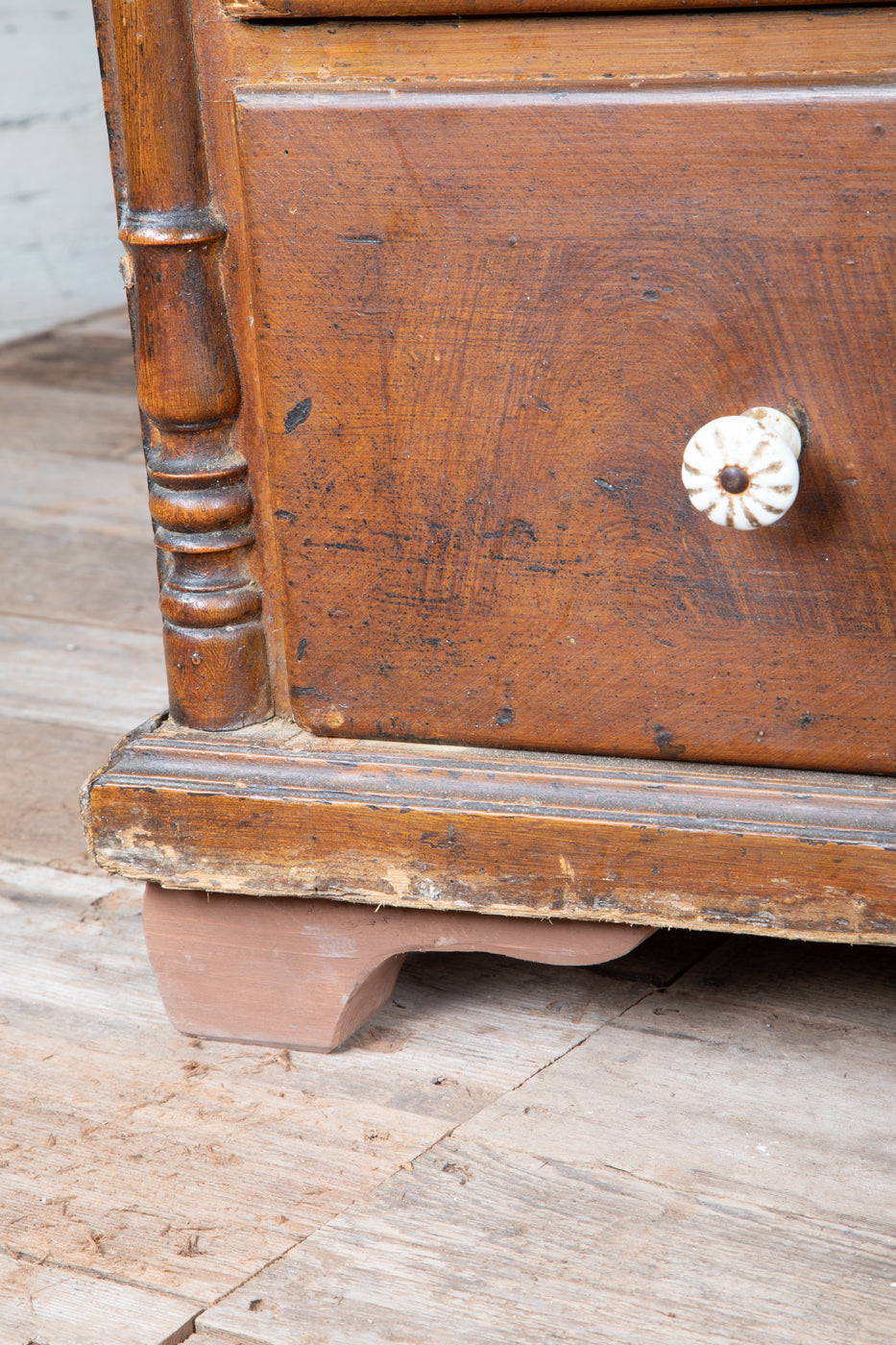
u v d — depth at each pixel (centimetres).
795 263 76
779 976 103
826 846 82
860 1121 86
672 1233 77
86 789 93
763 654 83
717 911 86
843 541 79
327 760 90
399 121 78
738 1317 71
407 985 104
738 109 74
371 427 84
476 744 90
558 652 86
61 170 356
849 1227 77
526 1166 83
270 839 90
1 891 118
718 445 73
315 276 82
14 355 313
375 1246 76
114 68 83
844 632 81
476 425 83
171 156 82
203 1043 97
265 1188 81
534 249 79
